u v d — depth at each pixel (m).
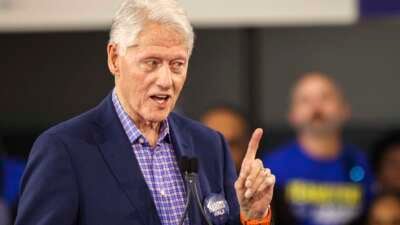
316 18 9.80
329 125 9.83
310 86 9.86
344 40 9.82
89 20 9.91
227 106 9.98
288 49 9.91
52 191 4.08
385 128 9.75
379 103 9.79
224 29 9.97
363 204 9.78
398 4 9.69
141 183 4.26
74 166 4.18
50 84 10.18
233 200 4.61
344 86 9.82
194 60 10.02
